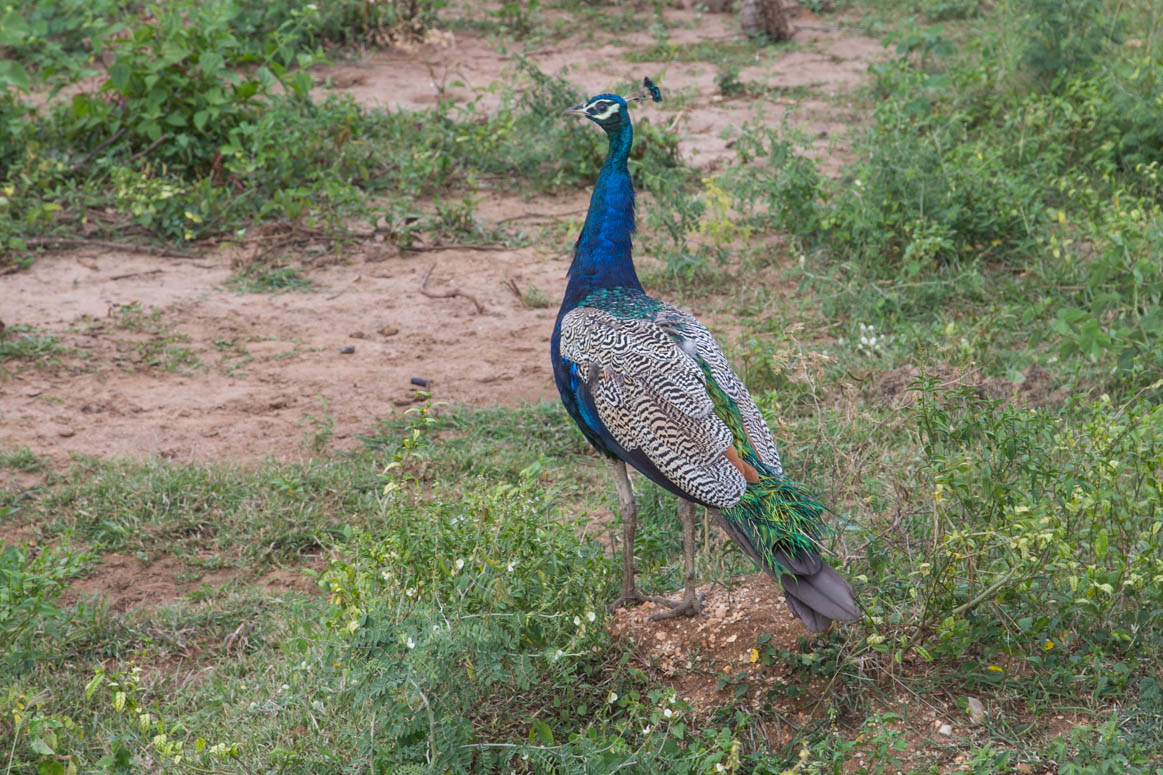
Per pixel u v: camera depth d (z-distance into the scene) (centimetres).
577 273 724
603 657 629
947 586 591
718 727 580
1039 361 1002
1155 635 611
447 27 2256
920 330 1066
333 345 1110
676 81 1980
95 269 1259
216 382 1034
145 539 807
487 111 1764
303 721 599
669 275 1249
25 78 1418
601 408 639
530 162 1567
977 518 629
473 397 1012
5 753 576
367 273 1281
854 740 563
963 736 565
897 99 1575
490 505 622
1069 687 586
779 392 952
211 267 1284
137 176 1350
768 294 1199
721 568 705
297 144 1446
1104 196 1377
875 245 1216
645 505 752
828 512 658
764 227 1377
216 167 1427
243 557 791
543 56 2111
